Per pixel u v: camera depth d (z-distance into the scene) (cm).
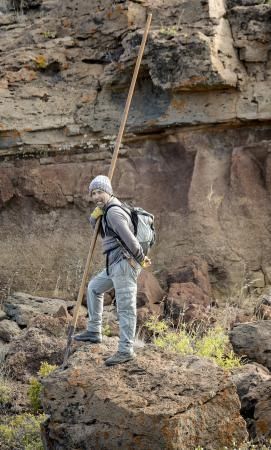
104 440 771
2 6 1680
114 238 827
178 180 1468
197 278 1337
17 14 1608
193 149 1459
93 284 860
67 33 1545
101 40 1515
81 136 1503
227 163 1449
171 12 1448
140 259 815
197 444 768
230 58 1410
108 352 853
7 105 1515
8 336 1204
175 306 1241
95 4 1528
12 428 895
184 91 1420
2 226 1532
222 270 1384
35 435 877
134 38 1427
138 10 1482
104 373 809
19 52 1533
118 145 884
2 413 965
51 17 1569
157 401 770
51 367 973
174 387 788
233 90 1418
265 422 824
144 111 1469
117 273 823
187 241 1418
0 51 1560
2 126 1511
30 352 1065
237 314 1254
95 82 1509
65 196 1502
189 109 1434
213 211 1423
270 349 1020
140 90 1477
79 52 1528
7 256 1506
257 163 1434
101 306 867
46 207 1512
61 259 1473
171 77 1402
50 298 1428
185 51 1384
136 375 807
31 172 1523
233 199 1423
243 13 1427
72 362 833
